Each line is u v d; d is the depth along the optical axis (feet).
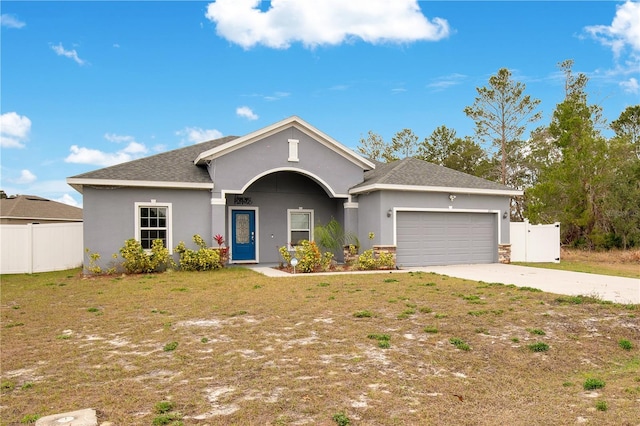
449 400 15.24
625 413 14.03
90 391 16.15
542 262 64.03
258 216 62.18
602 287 37.63
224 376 17.48
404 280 42.32
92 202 50.31
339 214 64.08
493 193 60.23
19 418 14.01
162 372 18.11
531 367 18.71
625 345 21.16
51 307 31.71
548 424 13.39
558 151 103.35
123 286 40.83
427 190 56.39
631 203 81.41
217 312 29.12
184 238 53.47
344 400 15.15
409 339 22.44
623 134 112.88
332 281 42.19
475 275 46.52
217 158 54.13
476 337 22.70
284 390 15.99
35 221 83.87
